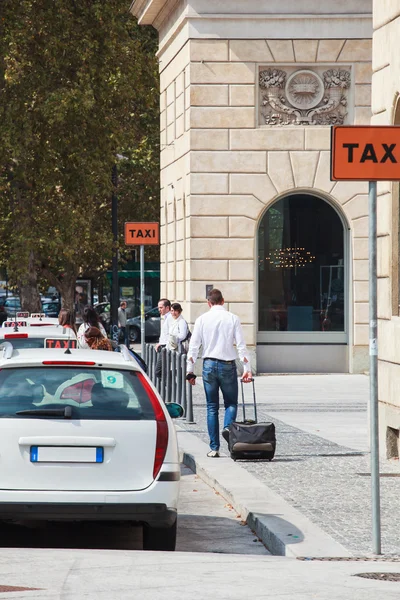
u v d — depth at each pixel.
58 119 50.94
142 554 11.62
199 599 9.09
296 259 39.94
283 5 39.34
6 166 55.69
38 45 53.03
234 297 39.56
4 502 11.55
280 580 10.08
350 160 12.09
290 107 39.66
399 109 19.08
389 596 9.26
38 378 11.97
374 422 11.91
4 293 83.38
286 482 16.56
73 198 56.72
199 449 20.53
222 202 39.53
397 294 19.22
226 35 39.44
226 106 39.53
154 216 73.19
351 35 39.41
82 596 9.18
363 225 39.69
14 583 9.74
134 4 46.84
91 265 75.75
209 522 14.52
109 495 11.65
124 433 11.80
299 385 35.97
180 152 42.22
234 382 19.50
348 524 13.31
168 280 46.00
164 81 46.47
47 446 11.68
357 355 39.81
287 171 39.53
